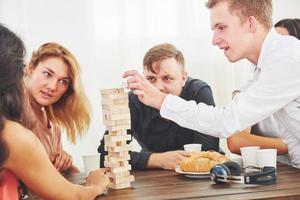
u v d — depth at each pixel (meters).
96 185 1.59
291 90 1.73
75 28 3.07
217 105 3.26
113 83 3.12
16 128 1.31
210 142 2.36
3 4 2.98
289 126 1.89
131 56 3.13
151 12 3.14
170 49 2.52
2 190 1.33
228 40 1.85
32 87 2.17
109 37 3.11
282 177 1.72
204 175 1.77
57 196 1.42
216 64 3.24
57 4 3.04
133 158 2.03
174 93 2.49
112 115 1.66
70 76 2.22
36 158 1.34
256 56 1.87
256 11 1.79
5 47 1.27
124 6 3.10
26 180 1.36
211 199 1.44
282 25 2.39
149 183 1.74
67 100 2.27
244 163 1.93
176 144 2.50
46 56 2.19
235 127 1.75
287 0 3.31
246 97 1.77
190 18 3.18
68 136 2.34
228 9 1.82
